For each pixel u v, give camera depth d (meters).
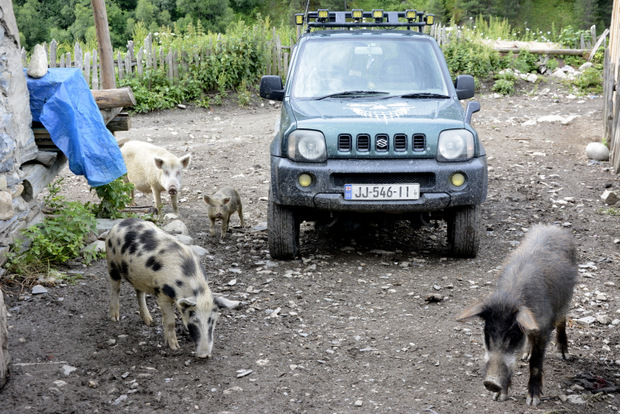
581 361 4.74
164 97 16.47
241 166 11.24
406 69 7.31
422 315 5.51
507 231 7.71
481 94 17.98
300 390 4.34
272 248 6.68
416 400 4.20
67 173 10.84
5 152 5.77
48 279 5.97
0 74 5.75
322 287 6.11
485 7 61.56
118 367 4.61
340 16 8.21
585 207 8.56
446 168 6.24
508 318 3.62
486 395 4.26
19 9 48.59
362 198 6.23
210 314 4.57
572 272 4.47
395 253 7.04
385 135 6.29
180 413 4.04
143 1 50.75
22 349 4.79
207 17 55.06
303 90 7.16
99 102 7.34
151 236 4.89
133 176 8.68
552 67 19.31
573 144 12.00
